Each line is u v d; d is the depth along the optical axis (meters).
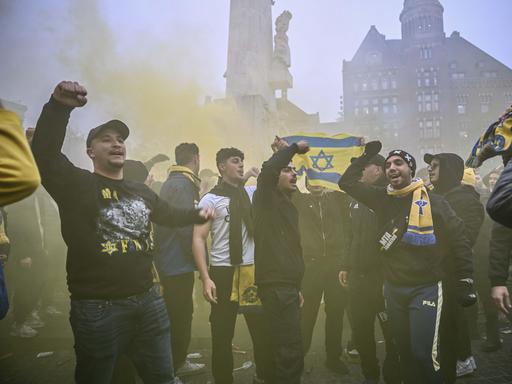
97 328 2.10
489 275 2.62
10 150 1.17
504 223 1.52
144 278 2.27
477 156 1.84
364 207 3.66
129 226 2.26
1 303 1.59
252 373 3.87
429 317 2.67
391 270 2.85
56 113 2.03
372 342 3.52
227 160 3.45
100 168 2.32
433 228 2.78
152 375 2.33
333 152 4.45
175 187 3.64
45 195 6.09
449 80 107.06
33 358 4.27
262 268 2.91
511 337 4.84
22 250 4.79
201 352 4.53
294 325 2.81
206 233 3.22
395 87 106.31
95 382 2.14
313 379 3.71
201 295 6.02
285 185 3.13
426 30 109.25
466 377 3.65
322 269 3.99
